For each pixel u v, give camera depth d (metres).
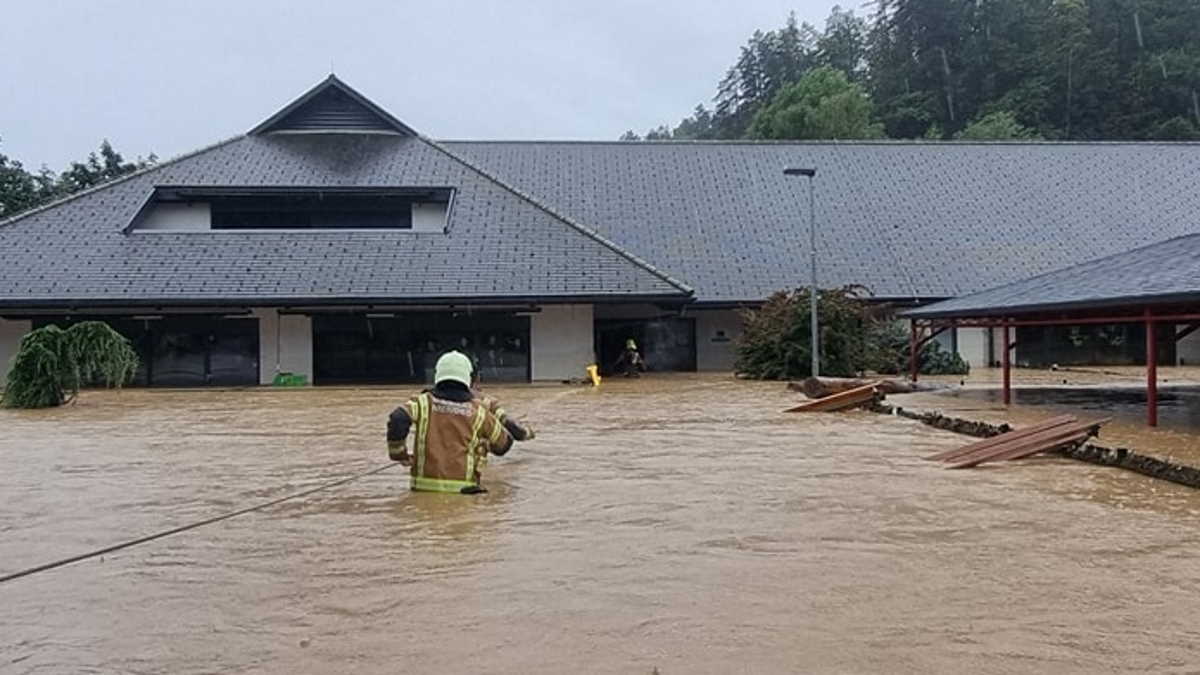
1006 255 34.50
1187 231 35.78
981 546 6.05
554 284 27.33
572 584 5.16
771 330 27.12
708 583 5.17
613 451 11.04
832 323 26.58
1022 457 10.18
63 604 4.93
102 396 22.86
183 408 18.89
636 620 4.51
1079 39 70.94
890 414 15.84
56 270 27.17
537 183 38.38
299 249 28.72
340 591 5.08
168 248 28.45
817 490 8.24
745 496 7.95
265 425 15.06
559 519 6.99
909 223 36.25
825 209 37.00
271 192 30.45
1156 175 39.56
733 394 21.16
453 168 32.91
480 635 4.30
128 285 26.67
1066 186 38.84
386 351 28.16
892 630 4.34
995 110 69.44
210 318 27.67
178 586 5.25
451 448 8.26
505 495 8.05
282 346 27.89
